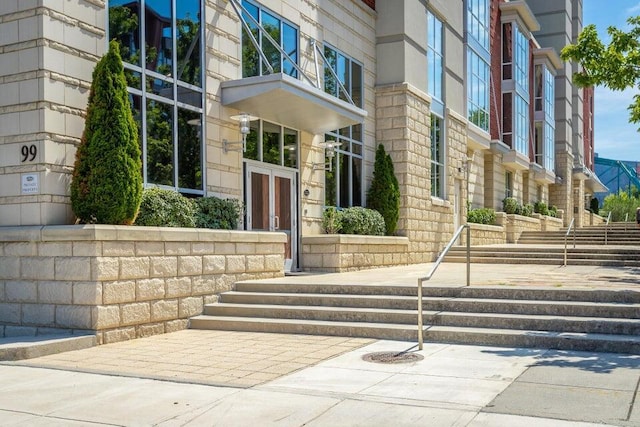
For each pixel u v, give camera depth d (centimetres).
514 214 2894
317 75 1580
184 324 1053
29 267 932
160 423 541
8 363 779
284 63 1537
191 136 1235
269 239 1270
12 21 955
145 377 703
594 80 1332
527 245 2420
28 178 940
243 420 546
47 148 934
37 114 935
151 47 1147
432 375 700
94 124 956
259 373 719
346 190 1783
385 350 852
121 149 957
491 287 1035
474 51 2603
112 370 739
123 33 1088
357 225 1677
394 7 1920
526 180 3528
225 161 1316
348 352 841
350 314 1012
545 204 3606
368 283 1126
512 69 3092
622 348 812
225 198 1273
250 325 1026
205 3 1278
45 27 938
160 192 1077
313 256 1534
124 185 955
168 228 1013
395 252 1789
